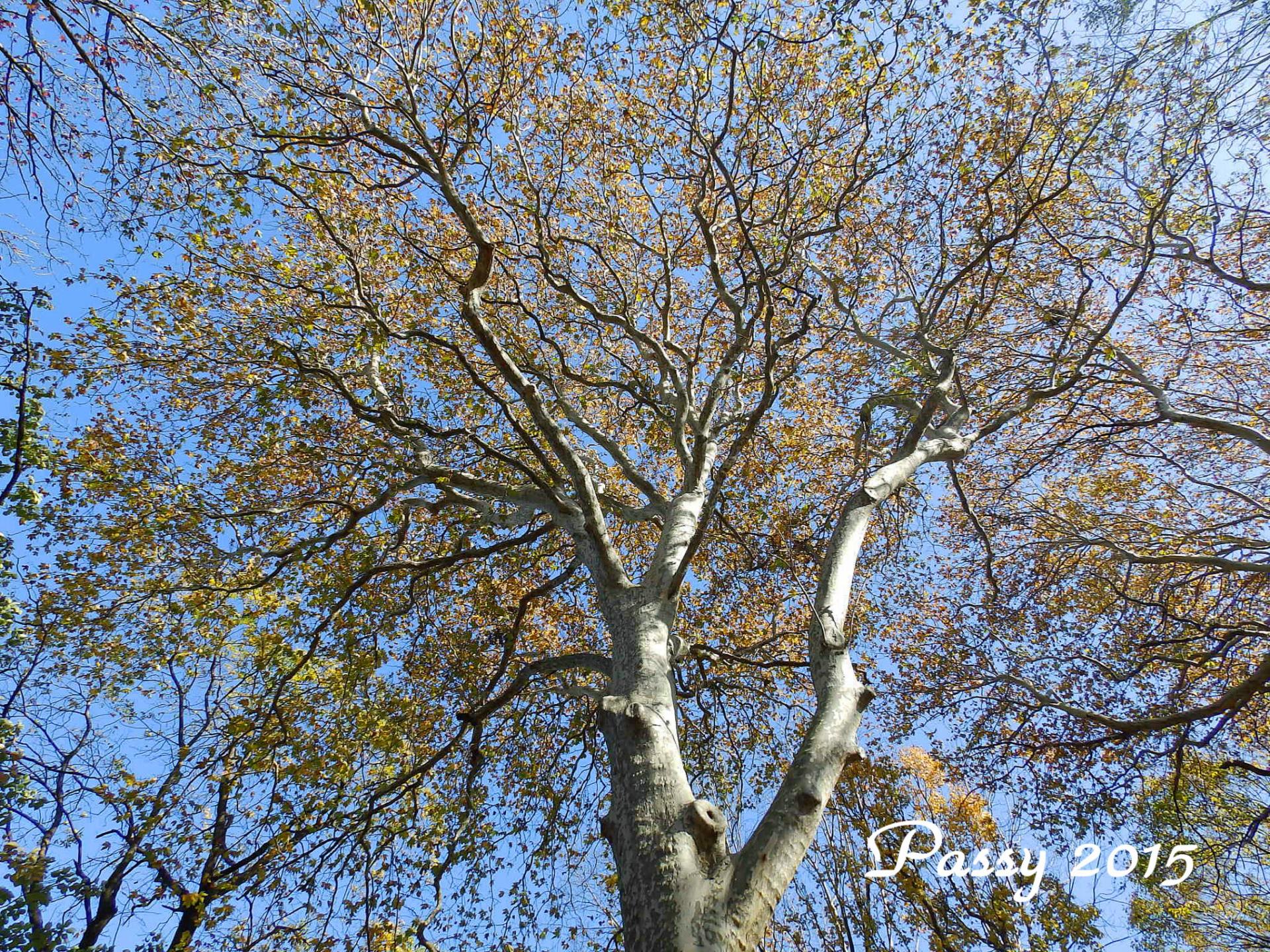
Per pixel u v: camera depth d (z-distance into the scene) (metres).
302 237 11.23
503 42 10.45
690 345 15.29
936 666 14.40
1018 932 13.80
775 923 11.84
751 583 13.53
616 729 5.96
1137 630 13.48
